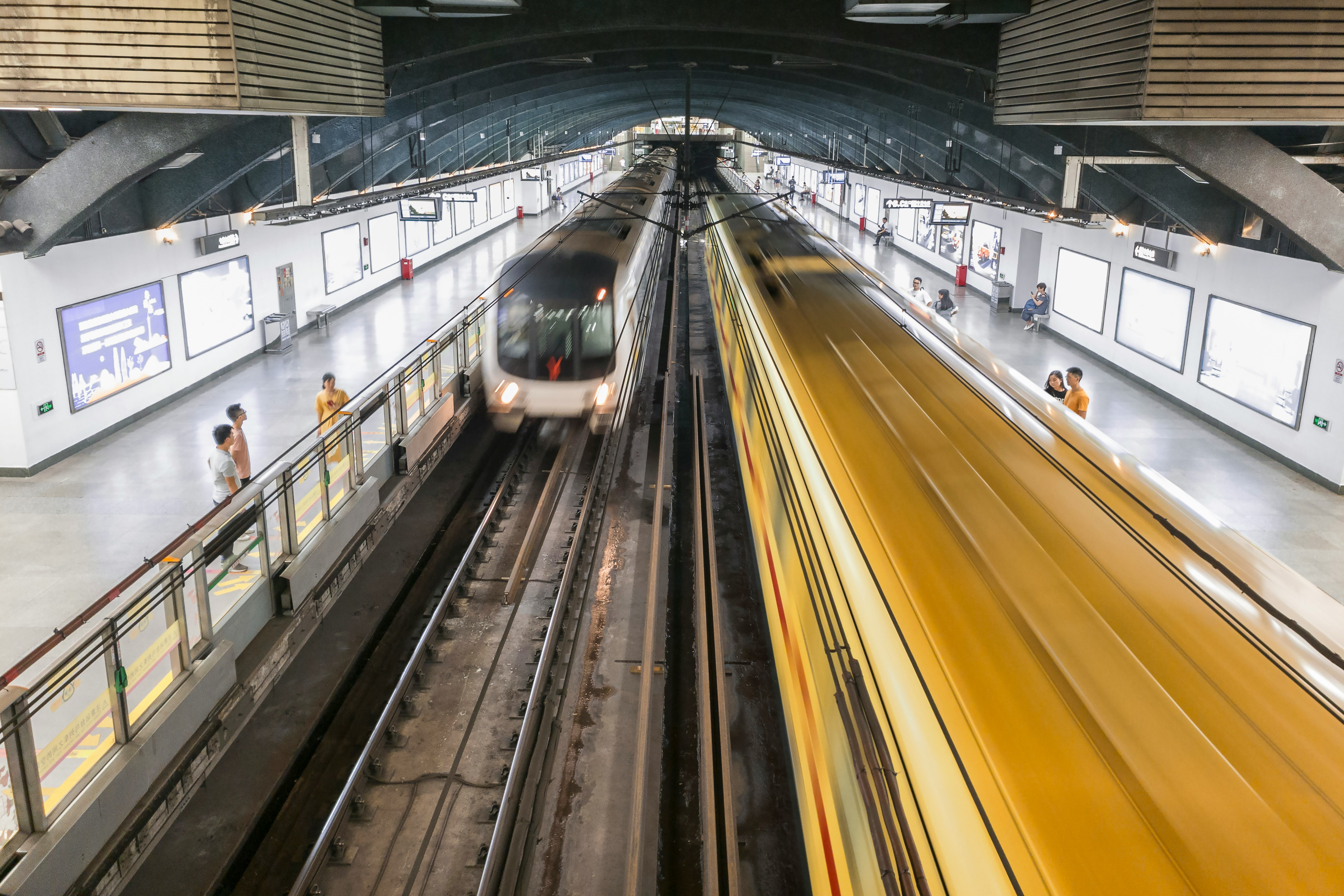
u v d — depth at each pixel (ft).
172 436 46.16
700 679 23.73
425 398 40.11
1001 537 13.71
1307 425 41.93
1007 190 81.92
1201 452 45.47
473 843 20.48
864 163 138.00
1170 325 54.13
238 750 23.34
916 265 109.50
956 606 11.90
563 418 48.32
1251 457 44.98
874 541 13.97
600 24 44.52
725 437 47.34
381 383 55.88
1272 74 26.53
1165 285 54.44
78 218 37.29
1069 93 31.99
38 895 14.60
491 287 47.62
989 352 25.18
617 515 37.22
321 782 22.74
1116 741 9.36
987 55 42.60
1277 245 44.47
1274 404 44.42
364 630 28.96
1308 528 36.50
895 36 43.09
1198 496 39.60
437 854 20.16
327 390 36.78
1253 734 9.41
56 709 16.69
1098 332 63.82
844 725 12.30
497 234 140.67
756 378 29.43
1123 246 59.88
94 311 44.42
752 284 37.73
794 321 30.04
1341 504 39.06
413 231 98.68
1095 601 11.88
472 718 24.70
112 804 16.62
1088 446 17.72
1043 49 34.22
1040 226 74.33
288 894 19.10
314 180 68.95
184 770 18.99
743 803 21.25
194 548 19.77
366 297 84.07
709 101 124.67
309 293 70.95
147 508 37.22
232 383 55.93
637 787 19.92
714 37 56.90
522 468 42.14
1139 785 8.77
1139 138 35.01
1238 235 48.80
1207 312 49.93
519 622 29.45
